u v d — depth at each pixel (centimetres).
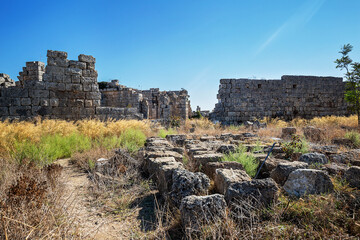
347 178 380
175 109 2511
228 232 238
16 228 218
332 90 2172
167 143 717
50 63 1230
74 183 434
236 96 1992
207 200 269
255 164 474
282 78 2097
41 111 1206
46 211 263
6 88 1152
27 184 292
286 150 594
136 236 262
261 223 263
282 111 2069
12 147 545
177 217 292
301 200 312
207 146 716
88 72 1338
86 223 289
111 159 528
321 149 634
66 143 689
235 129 1482
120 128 930
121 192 394
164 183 370
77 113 1301
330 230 241
